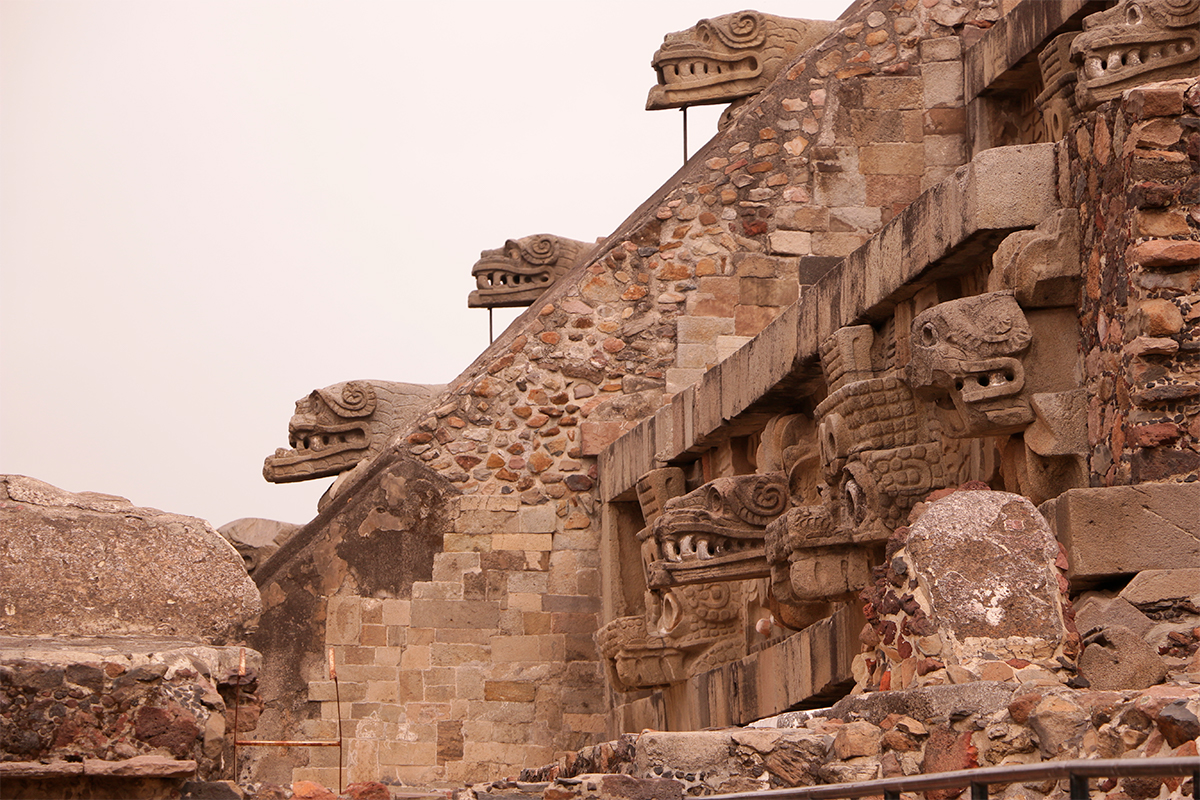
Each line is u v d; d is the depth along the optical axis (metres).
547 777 18.89
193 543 15.12
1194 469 17.45
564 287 37.75
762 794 12.02
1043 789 13.31
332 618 34.72
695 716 29.69
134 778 13.36
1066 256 19.06
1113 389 18.16
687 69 39.62
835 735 14.26
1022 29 32.94
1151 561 17.19
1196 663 15.82
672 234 37.25
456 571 35.47
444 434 36.22
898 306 22.59
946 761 13.70
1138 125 17.88
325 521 35.25
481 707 34.84
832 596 22.78
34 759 13.20
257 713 14.63
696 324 36.94
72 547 14.84
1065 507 17.44
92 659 13.55
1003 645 14.34
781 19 39.59
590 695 35.31
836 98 37.31
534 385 36.69
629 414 36.56
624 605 34.94
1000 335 18.95
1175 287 17.62
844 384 23.00
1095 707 13.29
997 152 19.75
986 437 19.80
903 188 37.06
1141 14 22.39
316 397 42.56
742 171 37.38
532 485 36.16
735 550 25.50
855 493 21.45
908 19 37.41
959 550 14.78
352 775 33.97
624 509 35.34
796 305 25.39
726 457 29.83
